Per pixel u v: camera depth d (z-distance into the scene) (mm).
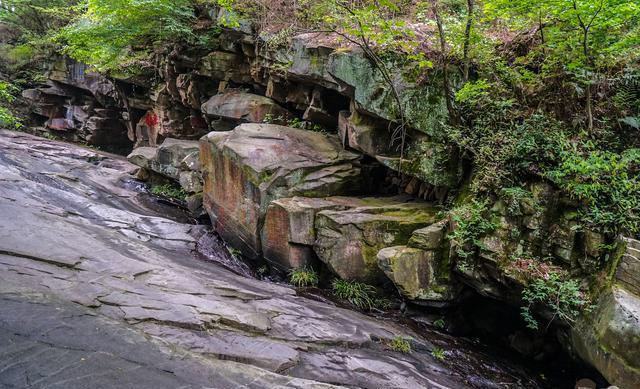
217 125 12969
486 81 7039
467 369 5535
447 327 6719
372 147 8258
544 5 5824
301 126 10930
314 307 6227
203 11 12914
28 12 21344
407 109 7543
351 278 7215
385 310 7012
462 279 6406
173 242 9328
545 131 5969
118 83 18156
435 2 6984
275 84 11266
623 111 5773
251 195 8430
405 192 8570
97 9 12219
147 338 3684
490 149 6375
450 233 6500
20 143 16578
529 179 5918
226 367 3479
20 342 3168
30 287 4180
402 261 6312
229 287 5973
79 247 5871
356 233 7176
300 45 9414
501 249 5785
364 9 6871
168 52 14414
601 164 5133
